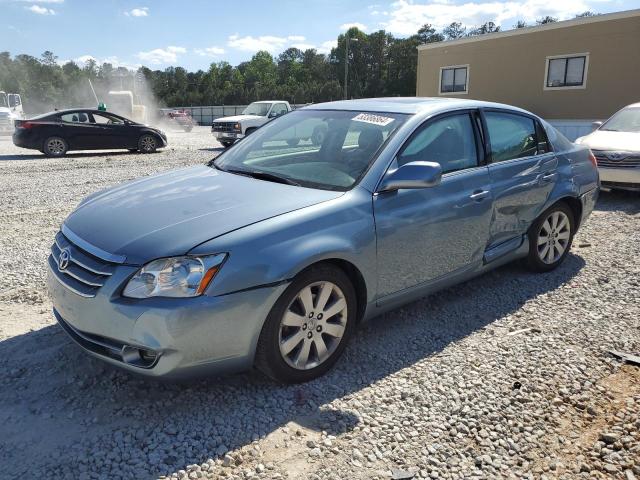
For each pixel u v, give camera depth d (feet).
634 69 68.03
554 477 8.20
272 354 9.82
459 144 13.56
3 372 10.75
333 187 11.37
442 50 88.58
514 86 80.33
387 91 273.54
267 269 9.39
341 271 10.68
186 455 8.48
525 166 15.12
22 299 14.46
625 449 8.80
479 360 11.53
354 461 8.43
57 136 51.72
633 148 27.99
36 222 23.61
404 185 11.15
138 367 9.11
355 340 12.39
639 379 10.85
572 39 73.00
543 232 16.48
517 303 14.62
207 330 8.99
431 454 8.64
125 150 60.13
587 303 14.60
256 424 9.26
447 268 13.07
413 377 10.84
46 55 363.35
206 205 10.52
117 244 9.52
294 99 274.16
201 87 329.52
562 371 11.10
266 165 12.98
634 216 24.91
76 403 9.77
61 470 8.09
